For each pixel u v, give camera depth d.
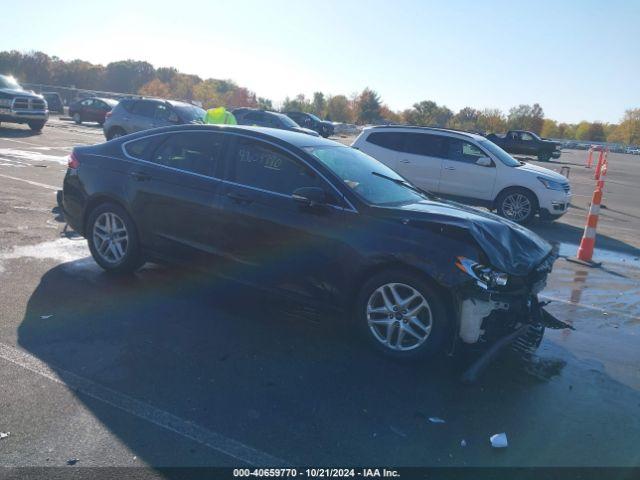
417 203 5.09
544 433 3.62
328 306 4.72
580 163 35.72
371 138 13.02
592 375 4.55
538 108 93.38
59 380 3.81
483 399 4.00
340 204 4.69
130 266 5.82
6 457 3.00
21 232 7.29
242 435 3.36
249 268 5.04
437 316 4.25
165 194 5.41
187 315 5.09
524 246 4.75
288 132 5.59
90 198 5.91
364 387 4.03
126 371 4.00
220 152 5.32
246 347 4.54
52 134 22.59
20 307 4.96
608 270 8.20
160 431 3.33
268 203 4.91
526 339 5.11
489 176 11.98
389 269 4.41
